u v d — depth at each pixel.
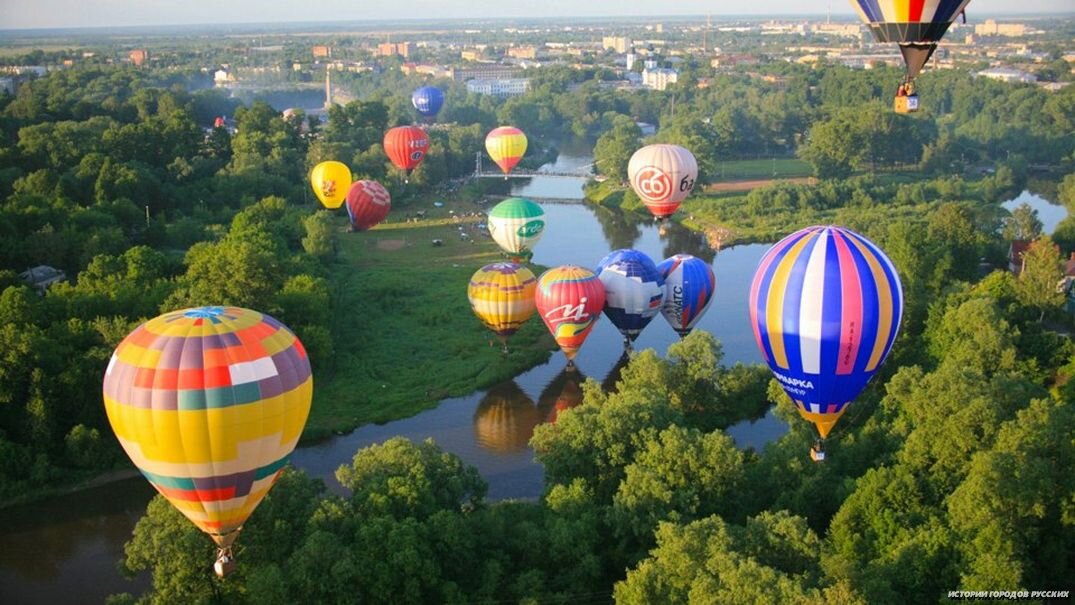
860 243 71.00
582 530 65.75
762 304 72.94
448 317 131.50
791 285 70.81
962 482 65.75
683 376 97.44
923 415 72.88
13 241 135.75
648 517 66.56
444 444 97.94
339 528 64.56
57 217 146.50
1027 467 62.03
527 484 89.44
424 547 62.53
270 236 148.00
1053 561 63.22
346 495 86.38
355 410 104.69
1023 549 60.66
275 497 66.88
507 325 117.31
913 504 66.00
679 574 57.78
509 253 160.38
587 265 167.25
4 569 77.56
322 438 99.25
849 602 51.78
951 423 68.94
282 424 58.75
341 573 59.47
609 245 182.88
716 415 97.94
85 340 101.25
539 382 113.56
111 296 111.81
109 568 77.56
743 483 71.75
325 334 111.69
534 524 67.50
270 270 120.50
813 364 70.81
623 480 71.56
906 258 124.19
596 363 118.94
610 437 74.88
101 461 91.69
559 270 112.19
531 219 154.25
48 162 188.12
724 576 54.69
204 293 109.88
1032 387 78.94
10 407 93.25
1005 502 61.16
